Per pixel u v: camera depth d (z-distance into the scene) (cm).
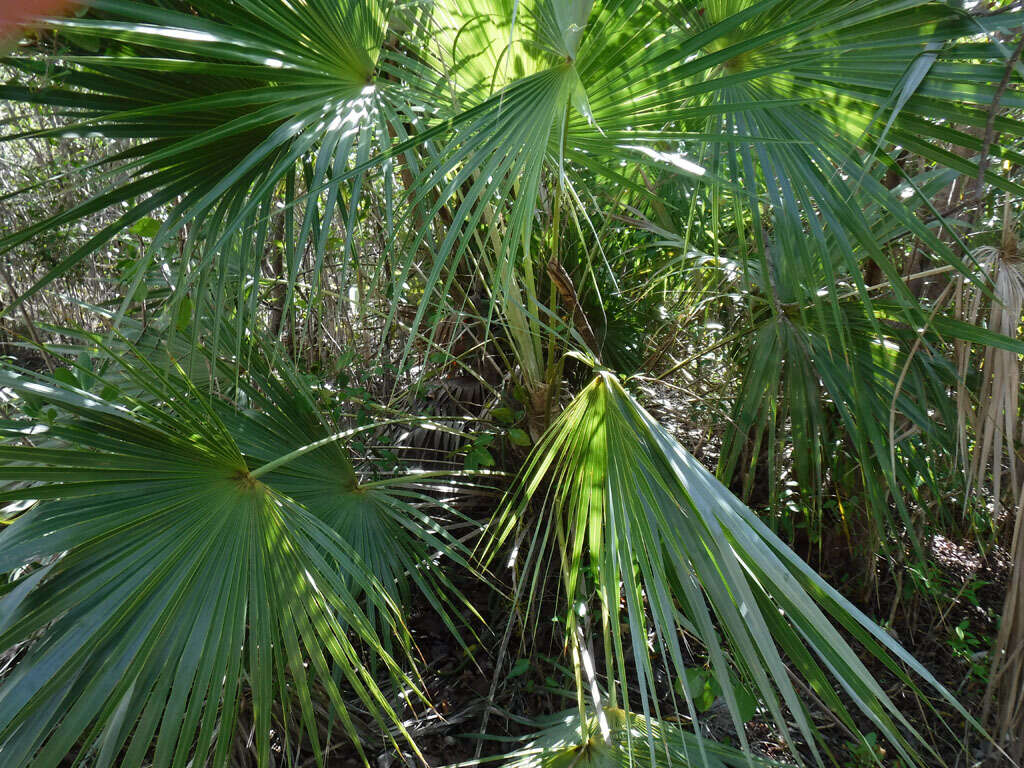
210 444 180
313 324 374
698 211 303
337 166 167
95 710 138
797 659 160
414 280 338
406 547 246
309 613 172
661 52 165
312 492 228
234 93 158
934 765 247
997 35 170
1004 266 206
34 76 165
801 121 182
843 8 147
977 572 338
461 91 190
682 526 159
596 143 188
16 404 217
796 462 256
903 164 295
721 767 186
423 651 285
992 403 207
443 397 357
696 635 161
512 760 218
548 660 261
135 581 153
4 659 198
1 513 182
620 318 346
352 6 173
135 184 175
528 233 165
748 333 267
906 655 149
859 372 239
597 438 181
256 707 158
